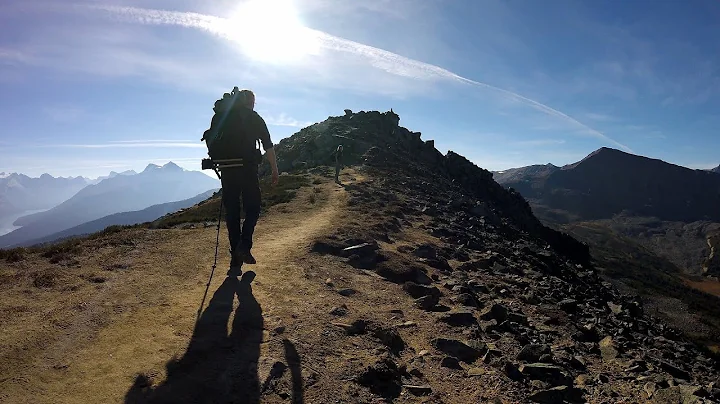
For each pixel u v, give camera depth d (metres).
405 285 10.27
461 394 6.02
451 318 8.66
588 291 19.97
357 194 25.45
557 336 9.54
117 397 4.66
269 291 8.35
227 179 8.77
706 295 137.00
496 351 7.52
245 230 8.96
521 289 13.17
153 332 6.19
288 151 50.09
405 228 18.56
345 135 52.50
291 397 5.11
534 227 57.03
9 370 4.96
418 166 48.03
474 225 25.59
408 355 6.93
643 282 113.06
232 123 8.50
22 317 6.36
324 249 12.15
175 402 4.69
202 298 7.65
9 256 9.45
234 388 5.09
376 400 5.43
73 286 7.83
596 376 7.46
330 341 6.68
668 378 7.96
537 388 6.44
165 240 12.03
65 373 5.02
